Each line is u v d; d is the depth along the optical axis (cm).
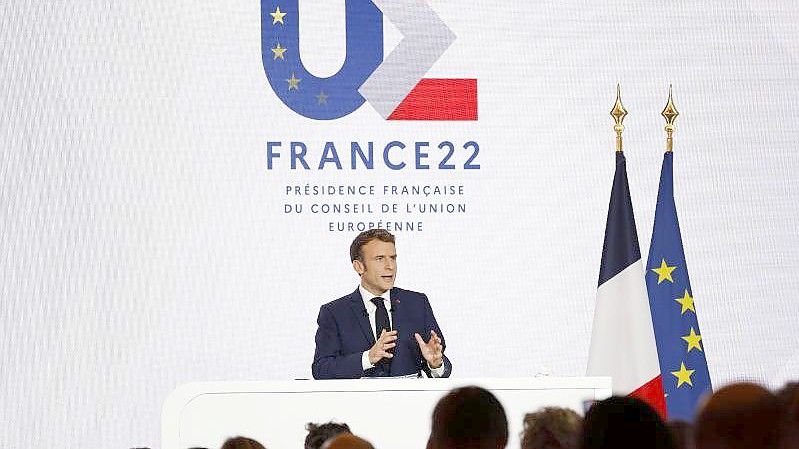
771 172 1171
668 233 1152
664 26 1175
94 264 1094
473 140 1151
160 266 1103
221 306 1107
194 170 1118
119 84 1116
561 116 1160
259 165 1126
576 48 1167
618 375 1115
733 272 1159
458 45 1158
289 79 1138
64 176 1099
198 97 1125
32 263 1087
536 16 1166
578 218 1151
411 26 1156
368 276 1127
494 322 1134
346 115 1141
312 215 1128
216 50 1132
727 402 329
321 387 674
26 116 1102
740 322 1154
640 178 1163
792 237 1165
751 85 1175
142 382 1090
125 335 1091
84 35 1116
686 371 1140
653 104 1168
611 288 1130
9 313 1078
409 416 677
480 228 1144
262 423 669
